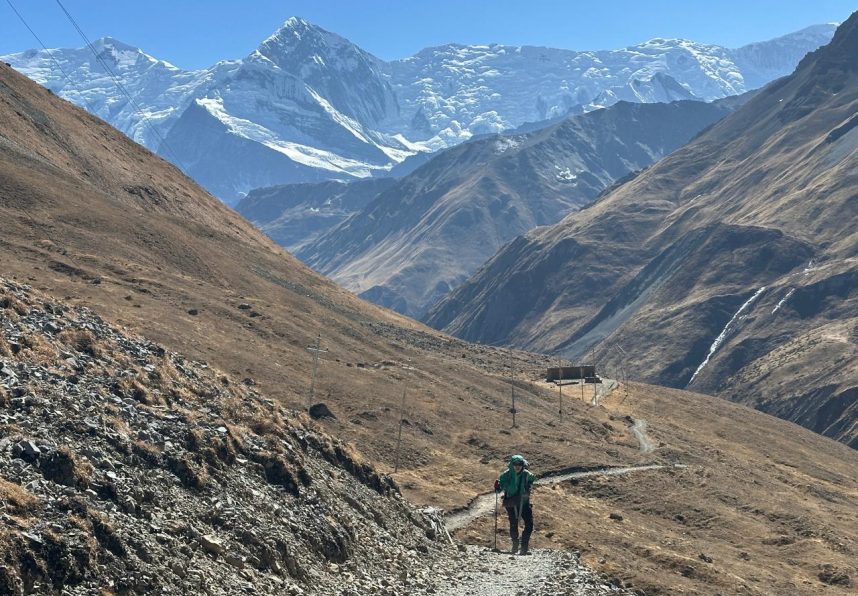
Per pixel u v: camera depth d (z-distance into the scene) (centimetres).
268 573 2173
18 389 2239
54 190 13725
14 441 1961
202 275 13612
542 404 13475
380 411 9956
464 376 13438
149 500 2105
